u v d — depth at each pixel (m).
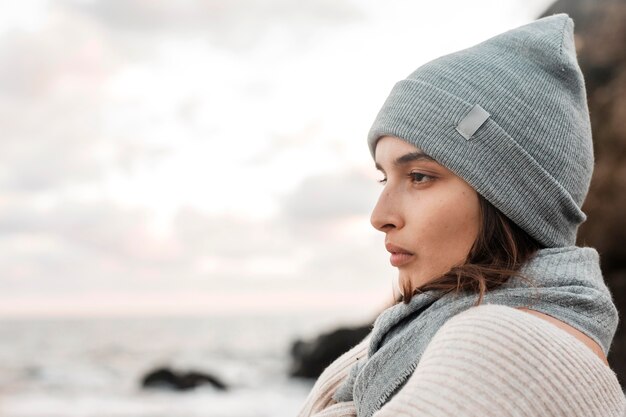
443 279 1.23
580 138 1.35
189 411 19.58
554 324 1.17
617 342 8.65
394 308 1.34
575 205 1.31
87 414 19.41
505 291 1.20
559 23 1.42
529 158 1.25
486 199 1.25
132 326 119.69
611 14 10.68
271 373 30.70
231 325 133.25
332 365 1.60
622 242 10.23
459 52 1.37
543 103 1.29
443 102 1.27
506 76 1.30
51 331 96.00
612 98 10.59
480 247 1.25
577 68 1.37
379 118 1.35
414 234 1.27
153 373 24.78
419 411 1.01
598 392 1.09
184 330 104.56
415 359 1.21
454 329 1.10
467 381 1.03
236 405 20.58
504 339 1.06
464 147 1.24
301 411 1.58
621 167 10.35
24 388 26.02
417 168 1.27
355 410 1.36
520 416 1.01
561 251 1.29
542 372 1.04
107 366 36.78
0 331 95.12
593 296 1.23
